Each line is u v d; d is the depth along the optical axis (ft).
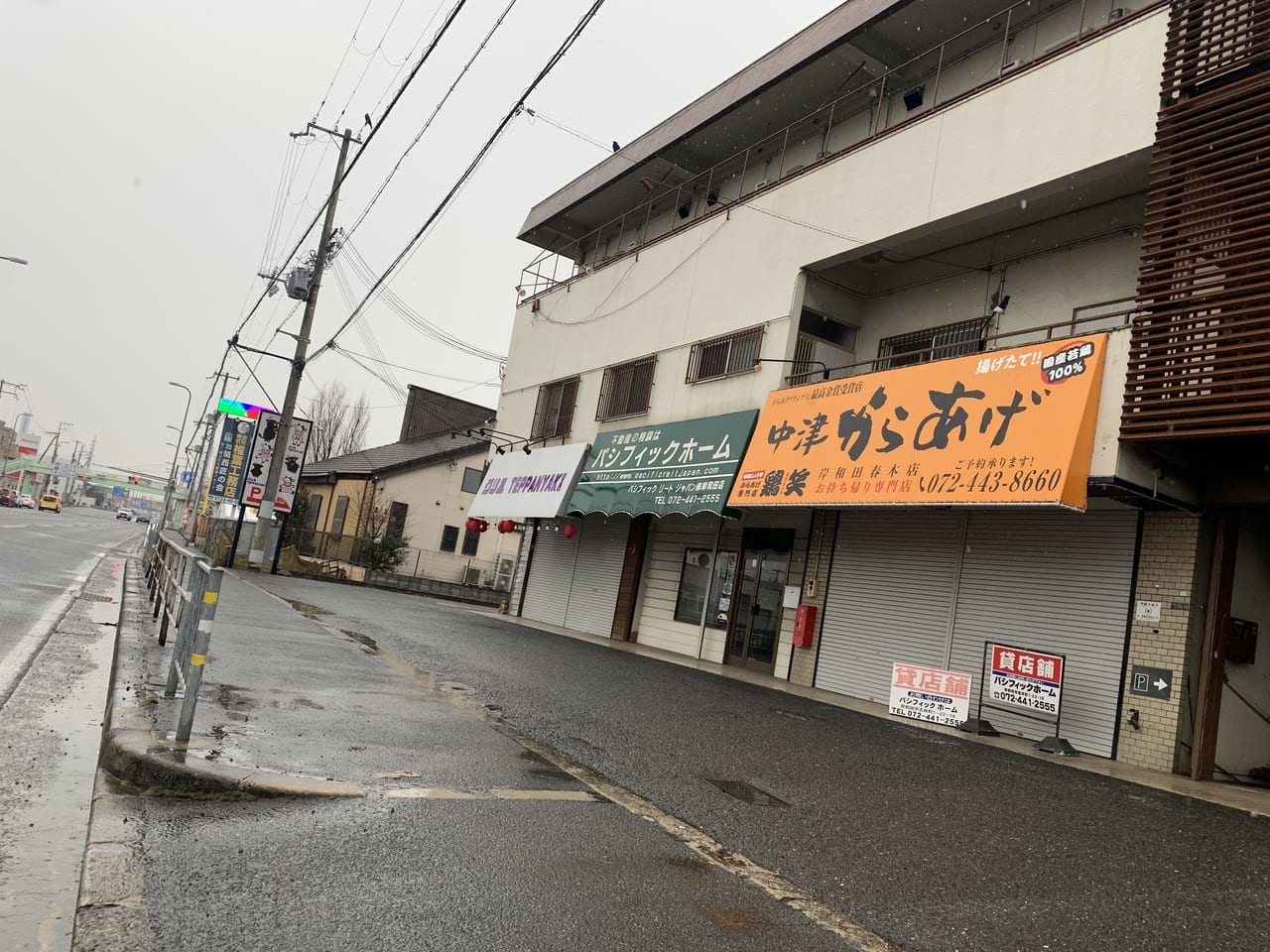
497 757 19.13
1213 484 29.43
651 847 14.35
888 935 11.70
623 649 51.75
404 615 54.19
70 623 33.01
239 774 14.58
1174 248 27.50
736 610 50.49
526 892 11.86
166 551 33.04
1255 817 21.85
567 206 72.54
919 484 33.58
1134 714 29.91
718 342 50.44
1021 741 32.35
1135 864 16.07
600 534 64.75
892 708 35.76
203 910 10.22
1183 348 26.43
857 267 45.68
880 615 40.83
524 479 65.98
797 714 31.53
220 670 24.66
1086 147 31.94
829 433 39.47
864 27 43.65
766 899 12.58
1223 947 12.30
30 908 10.23
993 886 14.11
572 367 66.28
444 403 130.72
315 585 74.28
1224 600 29.48
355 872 11.88
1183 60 29.19
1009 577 35.55
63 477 345.92
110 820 12.69
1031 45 40.40
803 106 52.49
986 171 35.83
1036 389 30.68
